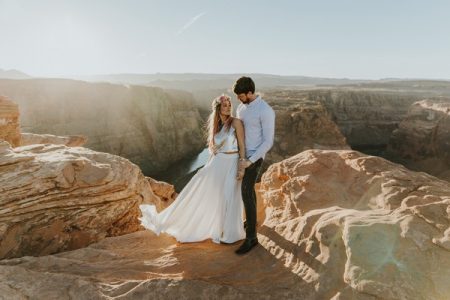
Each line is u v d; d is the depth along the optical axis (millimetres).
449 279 2520
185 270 3486
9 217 4605
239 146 3670
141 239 4762
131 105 47312
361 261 2758
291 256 3350
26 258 3859
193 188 4141
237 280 3225
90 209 5469
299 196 4199
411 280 2566
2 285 3039
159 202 7887
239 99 3604
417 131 60625
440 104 60656
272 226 4102
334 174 4445
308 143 46562
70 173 5355
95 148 40531
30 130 36062
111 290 3104
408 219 2943
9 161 5090
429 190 3531
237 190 3951
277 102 58438
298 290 2906
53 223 4988
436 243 2695
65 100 39938
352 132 90375
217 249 3924
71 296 2992
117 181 5953
